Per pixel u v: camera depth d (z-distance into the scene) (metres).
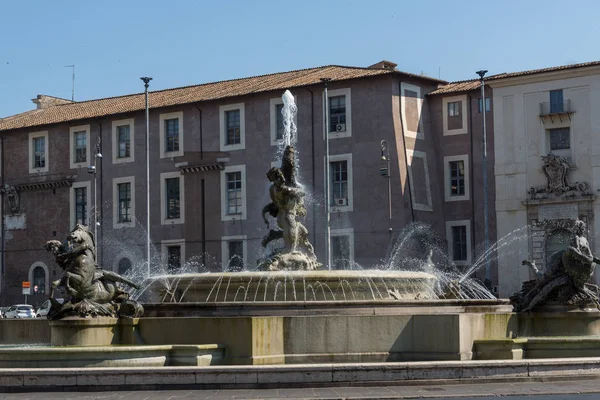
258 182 70.94
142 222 76.06
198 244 73.25
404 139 66.44
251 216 71.00
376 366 18.05
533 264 25.61
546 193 64.25
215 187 72.94
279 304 22.27
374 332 21.03
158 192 75.50
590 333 24.62
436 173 69.12
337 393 17.09
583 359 18.98
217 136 73.00
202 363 19.83
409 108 67.44
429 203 67.94
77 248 22.25
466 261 67.75
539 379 18.53
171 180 75.19
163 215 75.12
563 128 64.50
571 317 24.53
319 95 68.50
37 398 17.08
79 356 19.67
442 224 68.81
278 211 27.92
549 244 64.38
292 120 69.44
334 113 68.06
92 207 78.56
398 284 25.86
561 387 17.75
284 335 20.98
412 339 20.98
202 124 73.69
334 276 24.67
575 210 63.31
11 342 25.47
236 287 24.92
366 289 25.06
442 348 20.72
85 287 22.19
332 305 22.39
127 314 22.20
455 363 18.27
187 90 78.88
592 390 17.33
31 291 81.38
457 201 68.44
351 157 67.00
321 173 68.00
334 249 67.38
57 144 81.06
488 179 67.19
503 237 65.88
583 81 63.69
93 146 78.94
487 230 63.28
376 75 66.00
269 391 17.47
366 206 66.25
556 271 24.98
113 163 77.81
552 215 64.06
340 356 20.92
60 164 80.75
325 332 20.98
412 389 17.55
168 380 17.95
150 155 76.12
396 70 66.31
